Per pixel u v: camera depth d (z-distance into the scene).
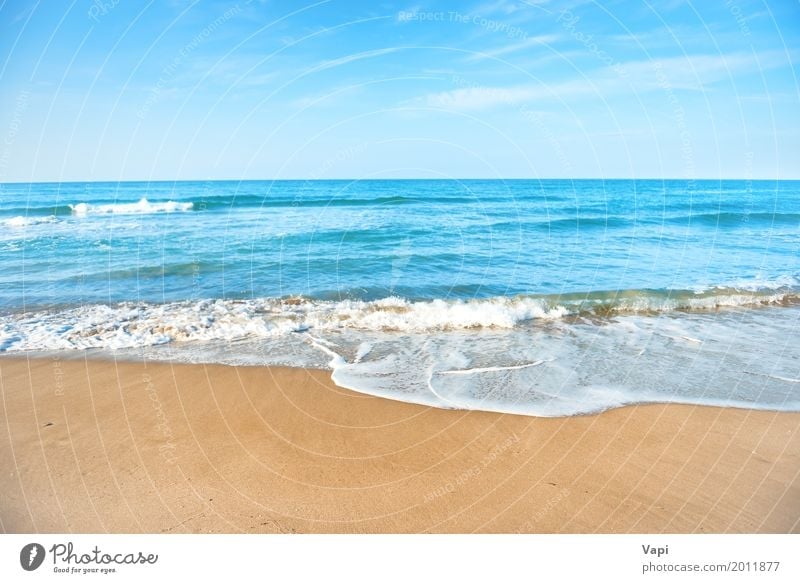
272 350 8.00
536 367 7.38
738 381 6.95
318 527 4.17
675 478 4.75
